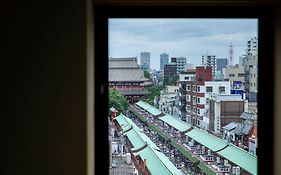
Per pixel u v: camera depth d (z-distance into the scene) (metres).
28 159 1.88
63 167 1.88
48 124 1.88
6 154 1.88
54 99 1.88
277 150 2.14
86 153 1.88
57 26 1.87
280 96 2.11
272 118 2.21
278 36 2.12
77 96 1.87
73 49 1.87
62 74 1.87
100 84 2.19
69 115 1.88
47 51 1.87
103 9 2.18
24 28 1.87
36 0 1.87
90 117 1.99
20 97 1.88
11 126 1.88
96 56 2.19
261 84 2.22
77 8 1.86
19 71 1.88
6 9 1.88
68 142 1.88
